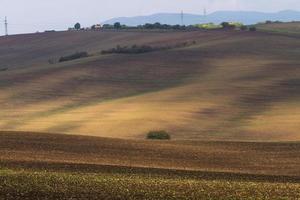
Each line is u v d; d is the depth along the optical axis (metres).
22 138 63.62
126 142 65.50
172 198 33.84
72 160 51.09
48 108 144.50
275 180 42.97
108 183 38.16
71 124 115.69
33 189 35.19
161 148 61.47
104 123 114.94
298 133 99.56
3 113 137.00
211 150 61.22
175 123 114.00
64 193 34.44
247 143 67.88
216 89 164.25
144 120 116.94
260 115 123.31
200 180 41.53
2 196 33.12
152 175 43.56
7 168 44.09
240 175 45.28
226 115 124.38
